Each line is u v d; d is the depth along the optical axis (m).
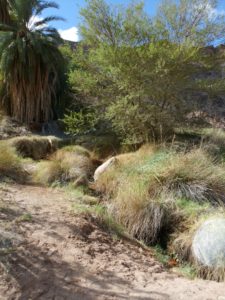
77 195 5.45
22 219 3.94
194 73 8.66
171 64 7.90
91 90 8.85
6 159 6.43
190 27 8.40
